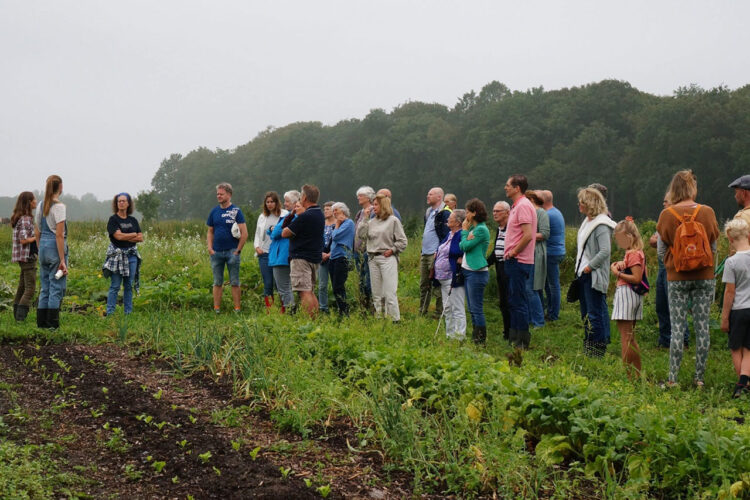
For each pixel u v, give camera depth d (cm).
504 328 903
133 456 414
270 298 1030
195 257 1708
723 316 642
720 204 7319
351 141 13075
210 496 358
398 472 403
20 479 353
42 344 761
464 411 454
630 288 679
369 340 673
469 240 808
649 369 725
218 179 16525
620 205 8538
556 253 1015
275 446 430
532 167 9450
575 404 441
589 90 9838
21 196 880
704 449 381
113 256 945
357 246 1063
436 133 11238
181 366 633
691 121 7481
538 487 376
